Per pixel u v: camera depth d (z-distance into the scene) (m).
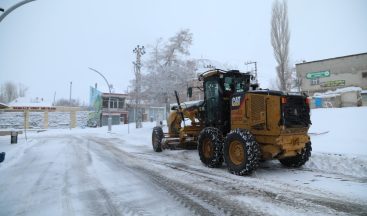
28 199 5.37
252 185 5.88
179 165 8.56
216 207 4.66
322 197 4.95
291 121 6.63
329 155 7.91
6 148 14.82
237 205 4.71
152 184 6.27
